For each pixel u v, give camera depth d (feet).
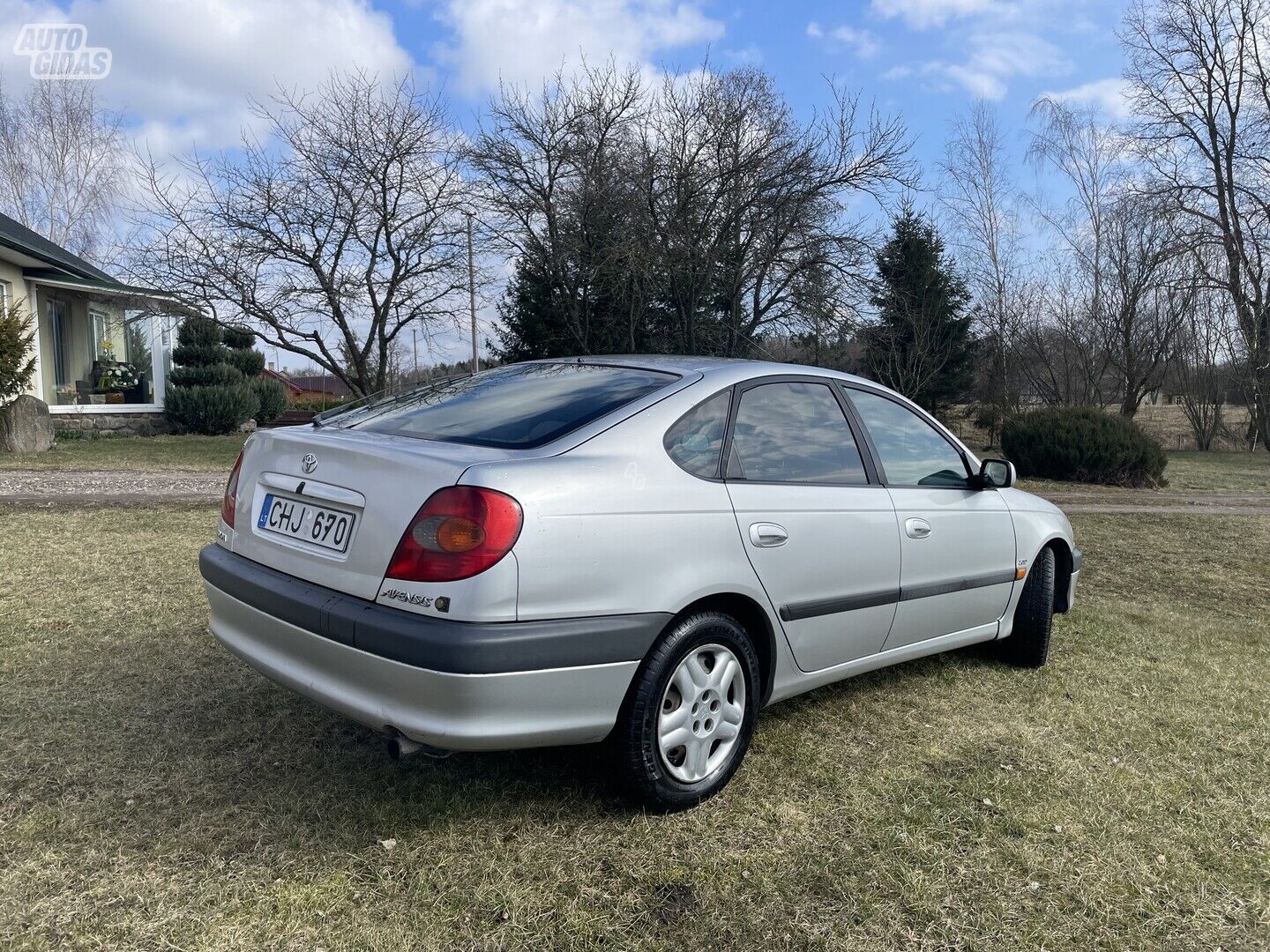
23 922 7.08
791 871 8.31
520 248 68.33
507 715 7.95
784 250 65.10
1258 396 94.99
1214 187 91.40
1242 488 55.93
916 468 12.89
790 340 71.26
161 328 67.72
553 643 8.03
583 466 8.68
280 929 7.16
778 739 11.39
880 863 8.50
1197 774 10.81
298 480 9.30
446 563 7.80
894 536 11.75
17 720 10.94
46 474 36.09
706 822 9.18
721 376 10.68
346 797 9.36
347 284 59.31
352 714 8.25
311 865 8.09
